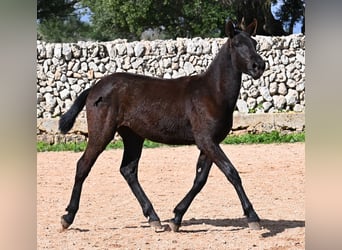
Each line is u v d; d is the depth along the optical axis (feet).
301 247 24.32
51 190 39.29
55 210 33.14
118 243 25.73
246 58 25.20
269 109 63.87
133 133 28.22
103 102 27.07
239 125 61.36
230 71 25.84
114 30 121.39
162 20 107.86
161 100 26.66
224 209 32.83
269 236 26.27
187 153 55.67
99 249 24.71
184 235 26.99
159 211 32.58
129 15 105.40
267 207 33.01
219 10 104.94
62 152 58.03
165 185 40.73
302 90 63.93
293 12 107.45
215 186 39.86
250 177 43.01
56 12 117.91
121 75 27.53
